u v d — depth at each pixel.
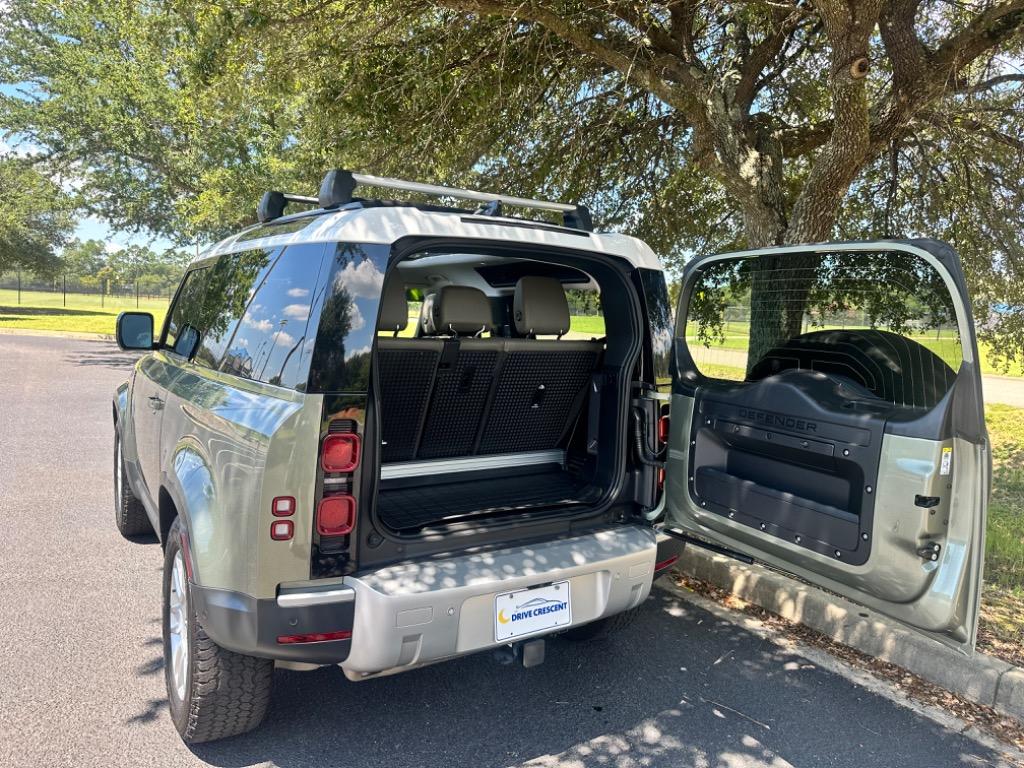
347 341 2.29
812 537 2.80
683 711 3.11
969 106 7.12
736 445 3.18
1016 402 13.93
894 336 2.88
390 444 3.14
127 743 2.69
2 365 14.38
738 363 3.50
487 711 3.05
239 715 2.60
